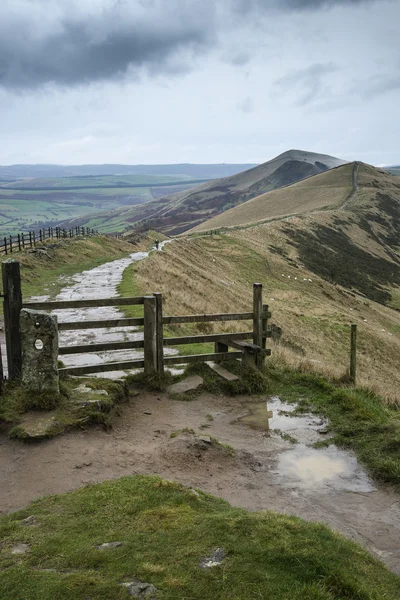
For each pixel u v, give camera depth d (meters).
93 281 25.53
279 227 91.00
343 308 53.88
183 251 53.16
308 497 5.86
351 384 10.90
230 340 10.44
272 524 4.57
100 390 8.12
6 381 8.23
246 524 4.54
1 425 6.96
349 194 142.00
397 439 7.17
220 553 4.09
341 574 3.90
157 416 8.22
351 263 83.44
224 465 6.54
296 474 6.47
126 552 4.04
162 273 31.27
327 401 9.17
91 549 4.06
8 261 8.20
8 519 4.70
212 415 8.52
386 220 120.69
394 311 65.12
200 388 9.59
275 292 48.31
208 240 69.75
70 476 5.75
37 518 4.66
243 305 33.38
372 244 100.00
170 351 12.12
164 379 9.62
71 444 6.55
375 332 38.72
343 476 6.47
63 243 40.22
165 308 18.98
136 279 25.88
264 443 7.45
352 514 5.50
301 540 4.34
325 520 5.32
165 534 4.34
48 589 3.54
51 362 7.43
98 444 6.65
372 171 171.25
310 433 7.87
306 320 36.03
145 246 61.56
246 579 3.76
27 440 6.54
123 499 5.02
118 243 53.25
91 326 8.96
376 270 83.75
